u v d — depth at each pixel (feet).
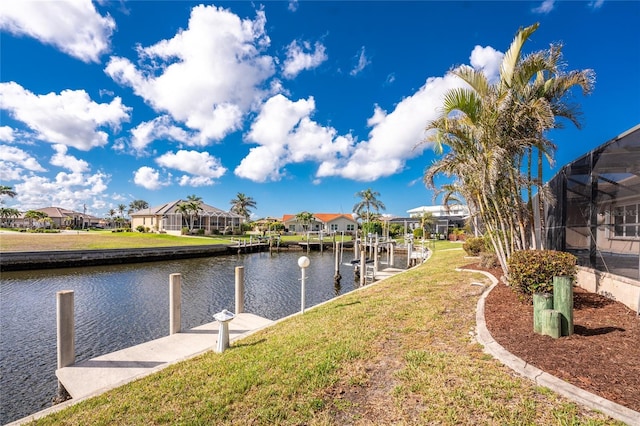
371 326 17.95
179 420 10.12
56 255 69.26
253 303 43.75
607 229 19.63
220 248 108.06
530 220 26.30
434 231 158.81
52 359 24.11
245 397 11.18
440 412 9.48
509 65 23.67
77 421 10.59
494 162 21.91
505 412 9.14
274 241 142.61
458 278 32.48
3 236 107.86
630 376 10.32
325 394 11.05
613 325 15.01
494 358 12.64
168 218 171.12
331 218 222.89
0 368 22.62
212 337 21.70
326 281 62.03
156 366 16.79
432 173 27.22
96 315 36.11
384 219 171.32
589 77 22.25
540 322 14.38
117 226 313.32
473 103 23.72
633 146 16.71
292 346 15.80
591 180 21.50
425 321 18.08
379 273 59.67
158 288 51.03
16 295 45.16
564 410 8.98
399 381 11.51
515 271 20.08
